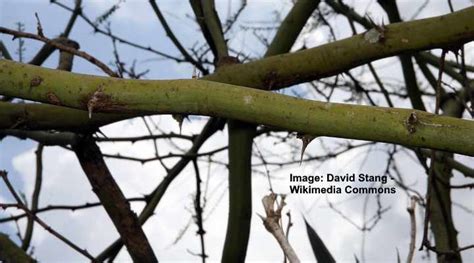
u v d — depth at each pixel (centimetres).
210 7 136
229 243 123
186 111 77
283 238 64
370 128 72
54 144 122
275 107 75
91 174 117
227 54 127
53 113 107
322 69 108
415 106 150
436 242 153
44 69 79
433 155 90
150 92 77
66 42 136
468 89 97
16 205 104
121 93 77
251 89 76
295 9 129
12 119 107
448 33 95
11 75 79
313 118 74
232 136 125
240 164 124
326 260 85
